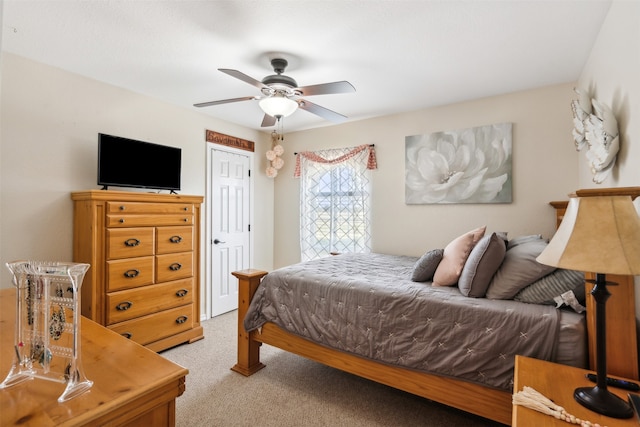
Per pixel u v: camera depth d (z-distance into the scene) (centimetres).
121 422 76
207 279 377
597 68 211
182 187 351
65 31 205
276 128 437
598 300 106
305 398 212
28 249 244
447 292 187
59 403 73
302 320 219
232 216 409
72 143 267
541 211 295
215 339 313
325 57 238
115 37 212
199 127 369
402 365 179
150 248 274
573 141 282
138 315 265
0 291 165
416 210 358
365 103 337
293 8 182
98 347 103
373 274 240
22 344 85
